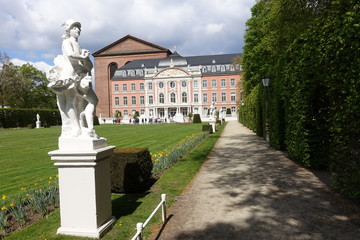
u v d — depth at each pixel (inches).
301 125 287.6
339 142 195.8
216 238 143.2
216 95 2546.8
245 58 1138.7
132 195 219.0
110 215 160.4
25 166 369.1
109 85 2878.9
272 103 465.1
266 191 220.4
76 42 149.3
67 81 139.0
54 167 357.1
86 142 140.9
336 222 156.9
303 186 230.2
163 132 956.0
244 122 1210.6
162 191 228.8
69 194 143.8
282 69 397.7
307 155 281.9
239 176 273.7
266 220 163.5
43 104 2266.2
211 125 832.3
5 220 160.6
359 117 169.3
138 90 2667.3
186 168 314.7
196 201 202.4
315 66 242.7
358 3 168.4
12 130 1365.7
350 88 173.5
